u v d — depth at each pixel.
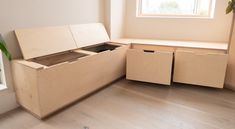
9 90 2.05
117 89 2.62
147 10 3.47
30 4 2.07
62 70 1.94
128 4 3.39
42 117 1.87
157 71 2.60
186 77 2.63
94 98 2.34
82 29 2.70
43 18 2.24
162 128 1.79
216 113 2.05
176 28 3.21
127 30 3.50
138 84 2.80
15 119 1.90
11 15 1.92
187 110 2.10
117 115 1.99
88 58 2.23
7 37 1.93
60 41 2.33
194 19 3.06
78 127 1.79
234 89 2.59
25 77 1.85
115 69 2.77
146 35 3.42
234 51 2.48
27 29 2.06
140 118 1.94
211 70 2.49
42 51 2.11
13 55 2.02
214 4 2.94
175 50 2.75
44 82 1.79
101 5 3.06
